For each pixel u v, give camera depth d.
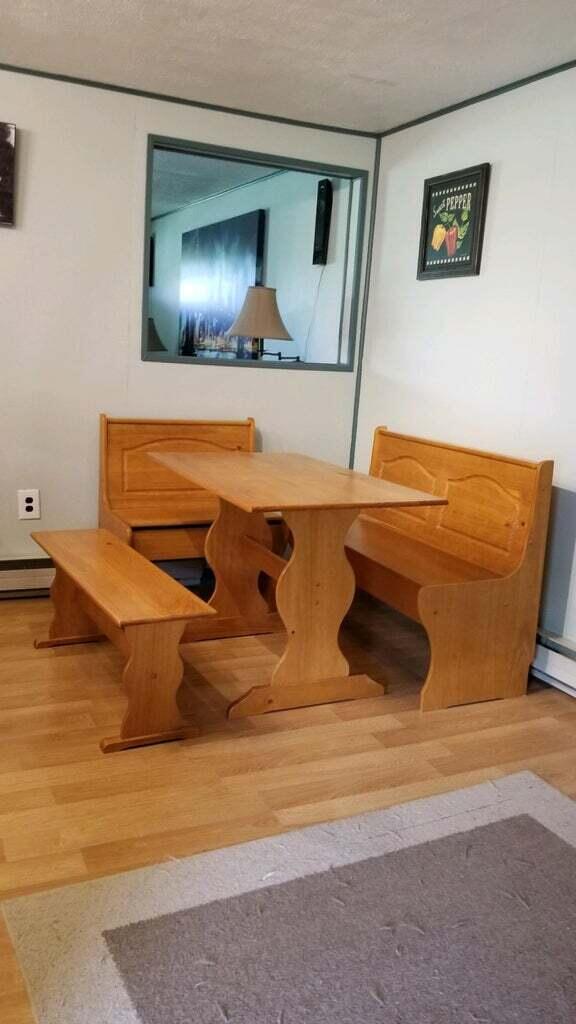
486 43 2.90
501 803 2.31
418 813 2.24
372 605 3.99
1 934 1.73
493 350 3.40
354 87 3.43
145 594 2.60
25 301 3.60
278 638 3.47
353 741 2.63
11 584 3.75
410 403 3.94
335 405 4.33
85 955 1.68
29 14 2.86
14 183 3.47
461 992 1.64
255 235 4.92
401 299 3.98
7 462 3.70
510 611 2.94
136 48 3.13
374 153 4.12
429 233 3.72
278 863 2.00
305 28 2.86
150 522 3.52
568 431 3.04
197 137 3.74
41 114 3.47
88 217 3.63
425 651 3.42
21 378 3.66
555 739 2.72
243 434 4.06
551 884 1.98
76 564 2.90
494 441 3.42
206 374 4.00
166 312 5.66
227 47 3.07
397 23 2.77
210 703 2.83
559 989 1.67
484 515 3.16
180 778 2.35
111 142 3.61
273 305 4.15
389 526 3.75
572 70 2.99
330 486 2.85
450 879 1.98
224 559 3.41
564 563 3.07
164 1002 1.58
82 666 3.06
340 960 1.71
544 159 3.12
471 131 3.48
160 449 3.89
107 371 3.80
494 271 3.38
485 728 2.77
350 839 2.11
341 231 4.32
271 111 3.80
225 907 1.84
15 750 2.45
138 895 1.86
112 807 2.20
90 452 3.84
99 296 3.72
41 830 2.08
